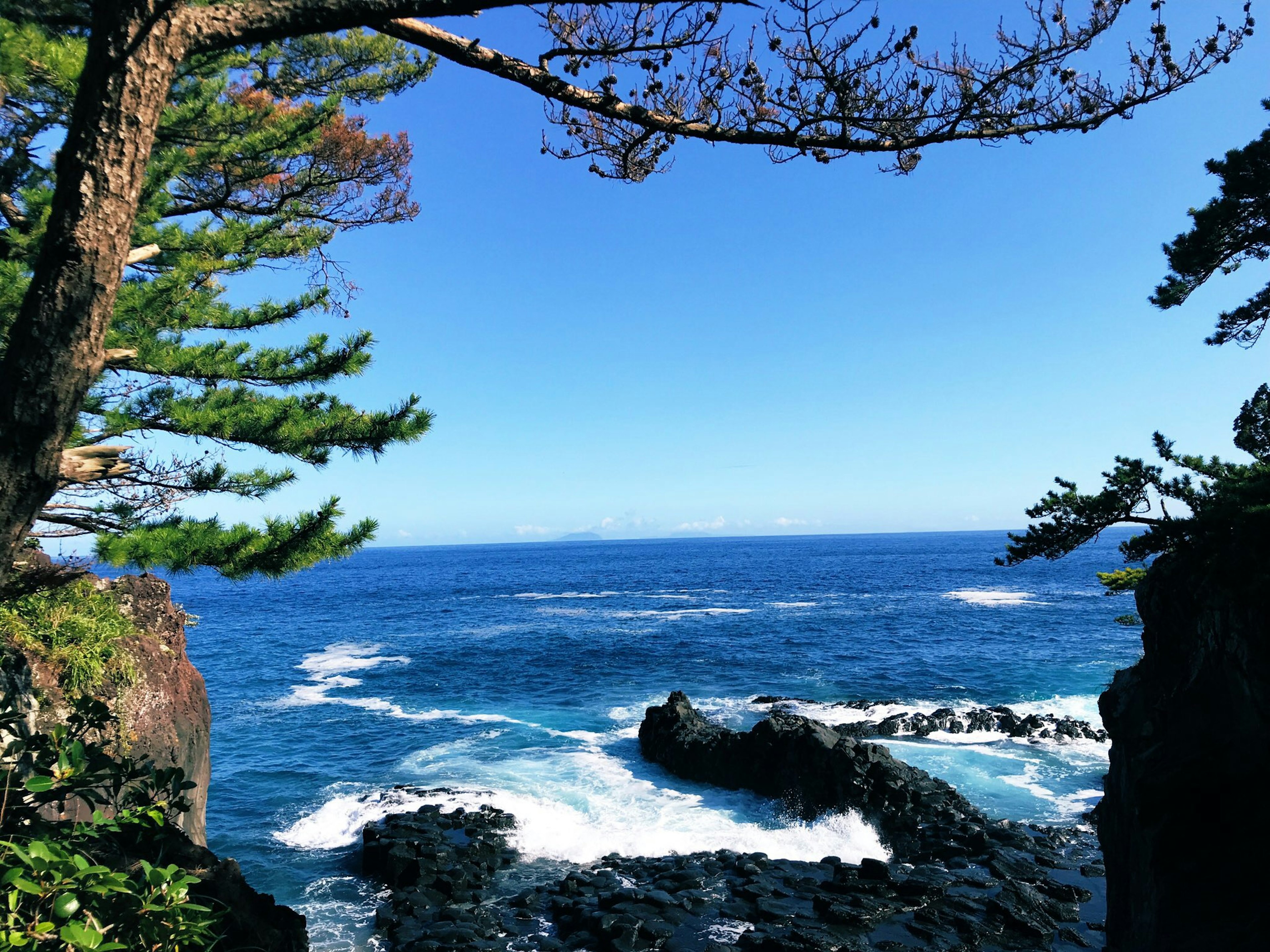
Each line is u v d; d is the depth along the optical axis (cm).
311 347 983
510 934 1417
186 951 508
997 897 1480
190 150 1078
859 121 476
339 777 2380
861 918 1400
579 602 8200
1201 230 1145
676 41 452
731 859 1709
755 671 3969
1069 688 3450
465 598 9012
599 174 567
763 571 13250
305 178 1359
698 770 2244
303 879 1677
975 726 2747
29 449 337
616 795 2142
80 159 328
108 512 787
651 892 1505
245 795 2233
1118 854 1100
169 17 337
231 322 1048
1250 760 884
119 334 803
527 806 2044
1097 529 1163
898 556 18525
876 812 1912
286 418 834
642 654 4528
